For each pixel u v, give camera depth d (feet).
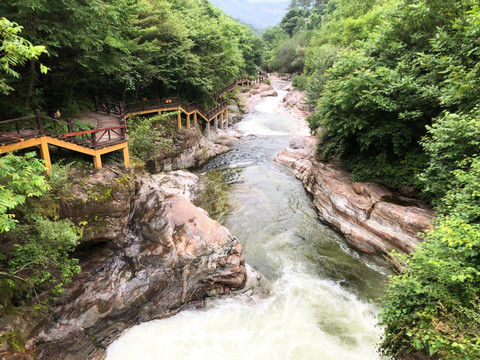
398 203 36.52
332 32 124.36
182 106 64.44
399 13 44.19
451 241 16.46
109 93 61.52
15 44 15.56
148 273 26.86
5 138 23.80
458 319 15.37
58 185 24.11
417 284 17.03
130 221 29.99
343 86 40.70
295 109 121.49
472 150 24.98
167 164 59.21
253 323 27.02
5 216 15.08
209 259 29.30
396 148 39.86
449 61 31.68
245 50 155.84
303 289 31.55
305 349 24.48
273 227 43.24
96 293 24.54
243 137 89.30
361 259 36.32
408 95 38.58
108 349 23.58
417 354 17.66
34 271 20.94
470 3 35.96
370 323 27.20
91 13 29.86
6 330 19.12
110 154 32.83
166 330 25.70
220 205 48.78
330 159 52.85
